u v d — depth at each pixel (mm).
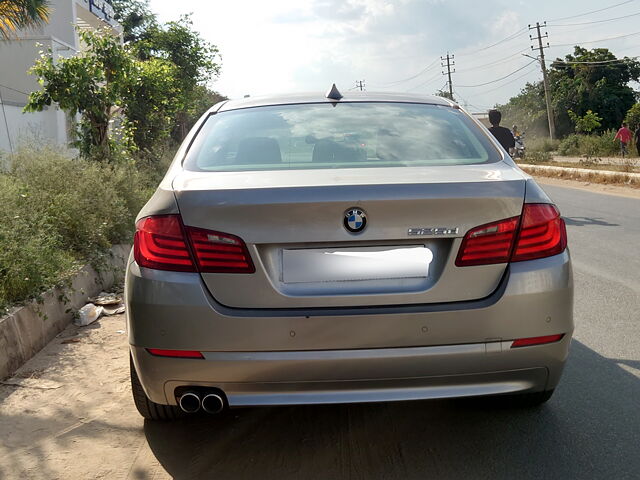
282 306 2609
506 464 2896
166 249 2664
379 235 2605
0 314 4227
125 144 11477
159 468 2928
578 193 16734
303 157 3143
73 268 5637
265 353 2602
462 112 3721
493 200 2656
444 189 2635
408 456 2988
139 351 2715
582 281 6398
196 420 3414
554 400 3584
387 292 2625
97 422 3414
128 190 8055
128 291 2748
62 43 20281
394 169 2936
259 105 3723
